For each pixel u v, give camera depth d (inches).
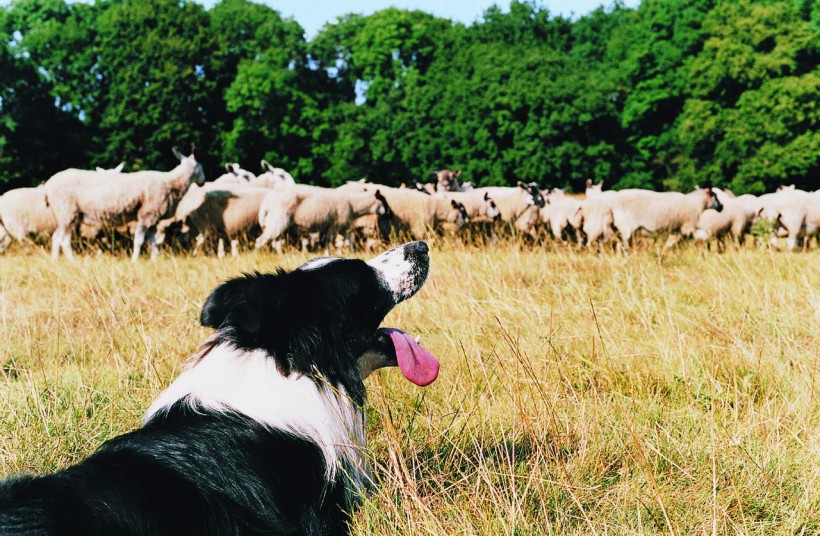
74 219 576.7
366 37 2106.3
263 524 96.0
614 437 163.5
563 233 740.0
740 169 1486.2
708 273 389.1
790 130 1470.2
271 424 101.9
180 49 1649.9
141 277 414.6
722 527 124.5
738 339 224.4
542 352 221.3
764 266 412.5
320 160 1852.9
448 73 1868.8
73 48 1770.4
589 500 138.2
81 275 385.7
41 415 165.9
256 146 1814.7
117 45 1673.2
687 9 1729.8
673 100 1784.0
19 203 603.8
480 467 138.0
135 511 87.0
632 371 207.3
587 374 195.2
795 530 127.3
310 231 637.3
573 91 1654.8
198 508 91.7
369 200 655.1
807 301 283.4
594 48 2395.4
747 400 185.0
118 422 175.8
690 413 177.5
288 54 1953.7
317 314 108.3
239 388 103.6
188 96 1702.8
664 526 129.5
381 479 133.7
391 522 119.6
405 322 287.6
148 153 1692.9
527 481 141.1
